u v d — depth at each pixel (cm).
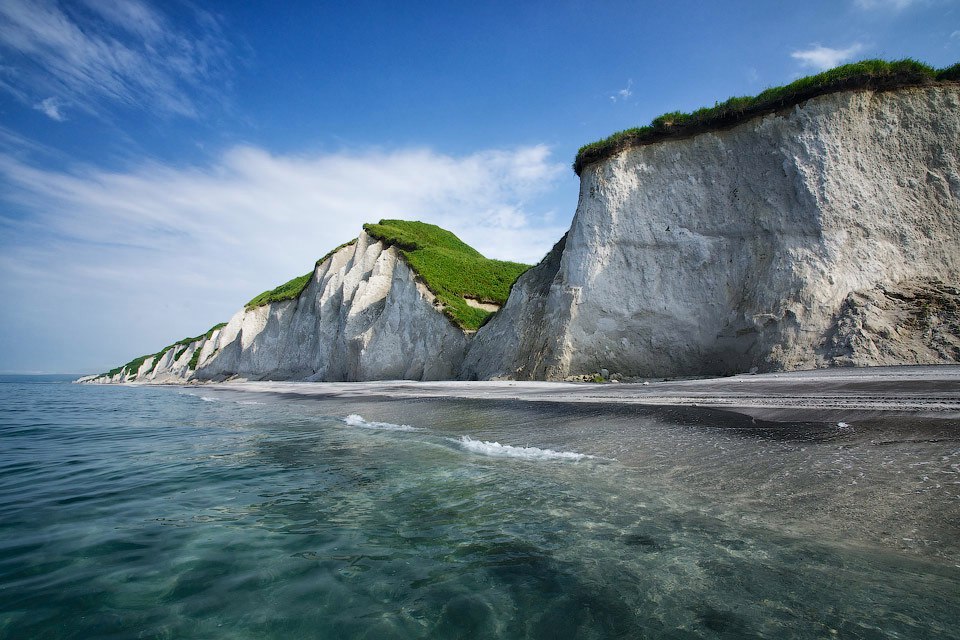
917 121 1580
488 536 441
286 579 385
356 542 452
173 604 351
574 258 2044
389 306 3519
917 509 391
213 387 4450
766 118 1744
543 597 331
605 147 2056
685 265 1806
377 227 4372
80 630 320
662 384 1421
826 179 1573
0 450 1041
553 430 909
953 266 1433
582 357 1922
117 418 1750
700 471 557
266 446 998
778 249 1594
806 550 355
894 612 273
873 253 1479
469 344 2950
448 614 321
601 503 493
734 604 298
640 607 306
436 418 1230
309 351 4578
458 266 3797
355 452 876
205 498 623
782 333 1458
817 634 260
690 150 1894
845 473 486
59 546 466
